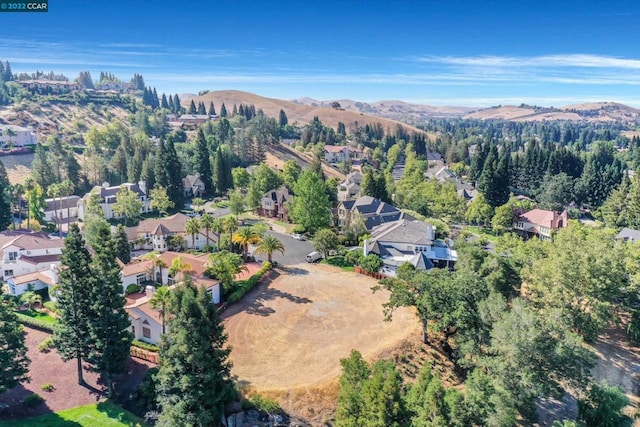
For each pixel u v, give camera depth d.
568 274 57.31
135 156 143.75
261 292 72.75
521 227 122.19
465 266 66.38
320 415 45.81
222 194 154.25
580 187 147.62
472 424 37.50
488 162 144.62
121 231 83.00
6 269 76.75
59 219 117.44
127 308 58.75
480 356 47.56
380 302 68.94
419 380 37.94
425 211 132.25
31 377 50.84
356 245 100.12
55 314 64.00
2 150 159.38
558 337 44.94
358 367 38.69
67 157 137.88
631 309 63.53
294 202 119.06
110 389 48.25
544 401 50.47
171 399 41.16
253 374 50.34
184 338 40.03
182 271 67.62
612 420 42.62
